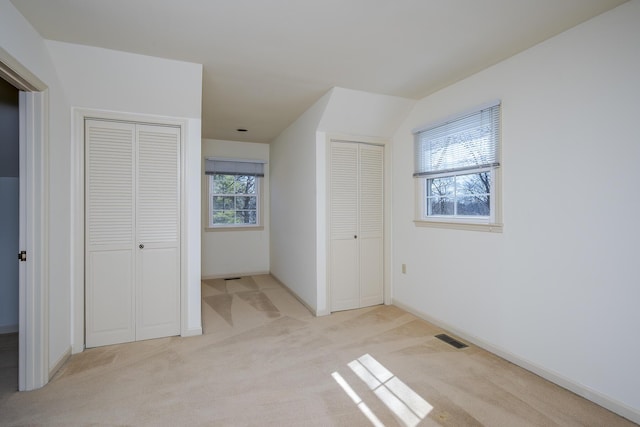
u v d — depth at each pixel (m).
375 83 2.84
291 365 2.29
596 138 1.86
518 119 2.29
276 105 3.46
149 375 2.14
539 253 2.16
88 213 2.51
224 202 5.26
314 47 2.22
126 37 2.07
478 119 2.59
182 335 2.78
